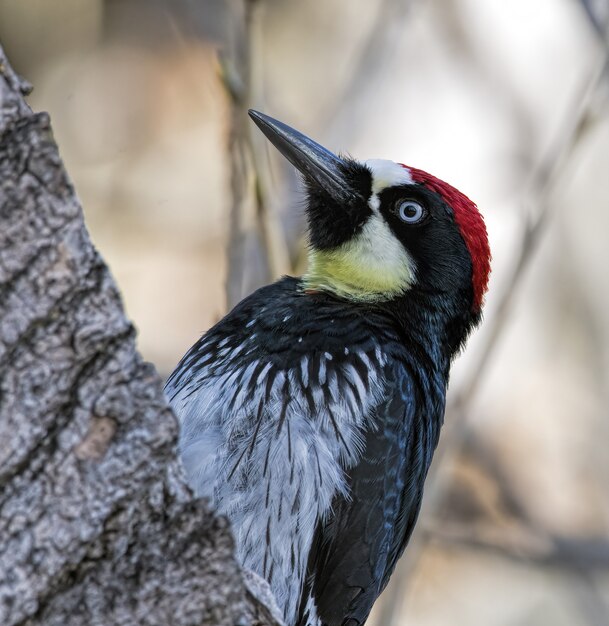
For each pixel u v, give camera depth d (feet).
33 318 15.72
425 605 51.29
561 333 56.29
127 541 16.26
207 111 56.24
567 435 55.31
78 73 55.88
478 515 53.16
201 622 16.57
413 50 52.90
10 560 15.57
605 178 55.47
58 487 15.83
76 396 15.93
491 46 53.26
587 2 40.93
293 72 55.11
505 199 52.42
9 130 15.80
